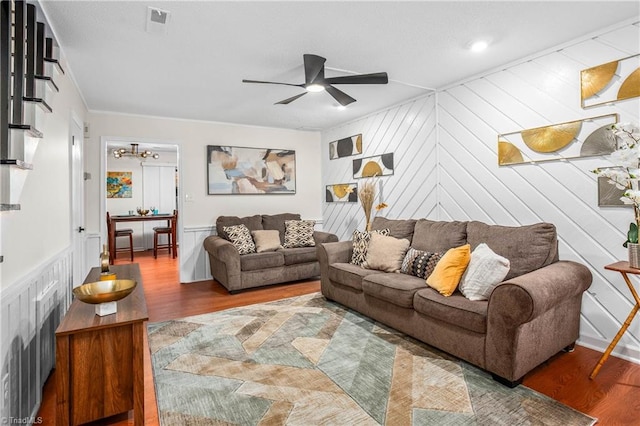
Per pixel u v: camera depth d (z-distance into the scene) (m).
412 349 2.57
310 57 2.52
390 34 2.48
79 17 2.20
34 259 1.95
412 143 4.05
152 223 8.17
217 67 3.04
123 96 3.82
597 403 1.88
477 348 2.20
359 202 5.01
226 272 4.21
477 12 2.21
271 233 4.82
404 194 4.18
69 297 2.94
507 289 2.00
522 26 2.39
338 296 3.56
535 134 2.84
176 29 2.37
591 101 2.52
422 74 3.27
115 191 7.81
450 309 2.34
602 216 2.49
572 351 2.51
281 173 5.61
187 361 2.41
